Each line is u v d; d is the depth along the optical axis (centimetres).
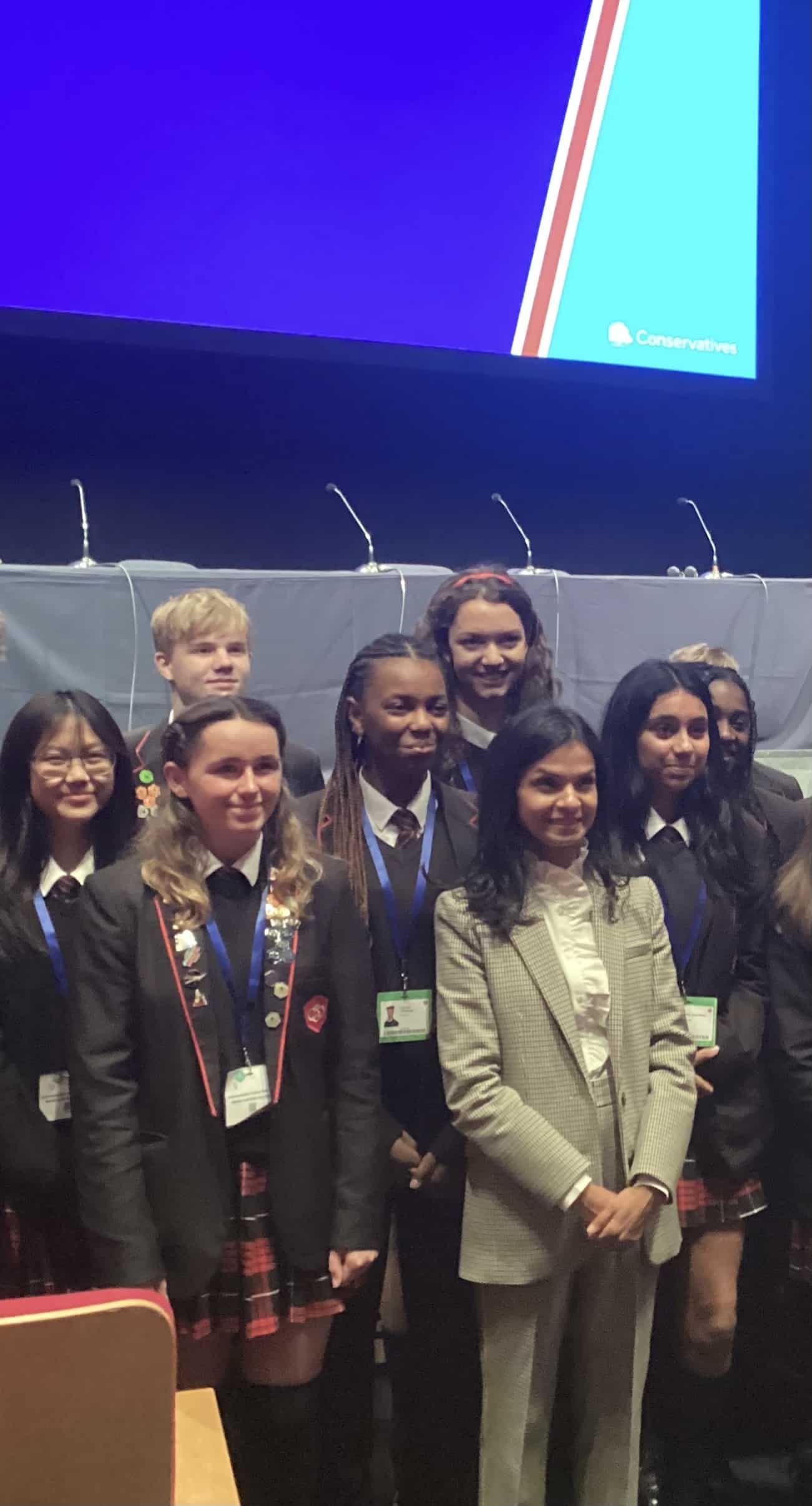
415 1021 162
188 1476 107
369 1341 172
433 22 232
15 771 148
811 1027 168
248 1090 141
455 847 167
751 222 266
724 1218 172
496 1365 153
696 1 255
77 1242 147
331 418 252
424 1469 174
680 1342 178
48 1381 86
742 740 184
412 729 162
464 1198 160
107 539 239
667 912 170
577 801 153
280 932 144
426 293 236
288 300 227
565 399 265
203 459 244
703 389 263
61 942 147
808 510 304
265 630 177
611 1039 152
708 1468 180
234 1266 142
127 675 171
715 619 202
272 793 144
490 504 270
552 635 191
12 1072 141
